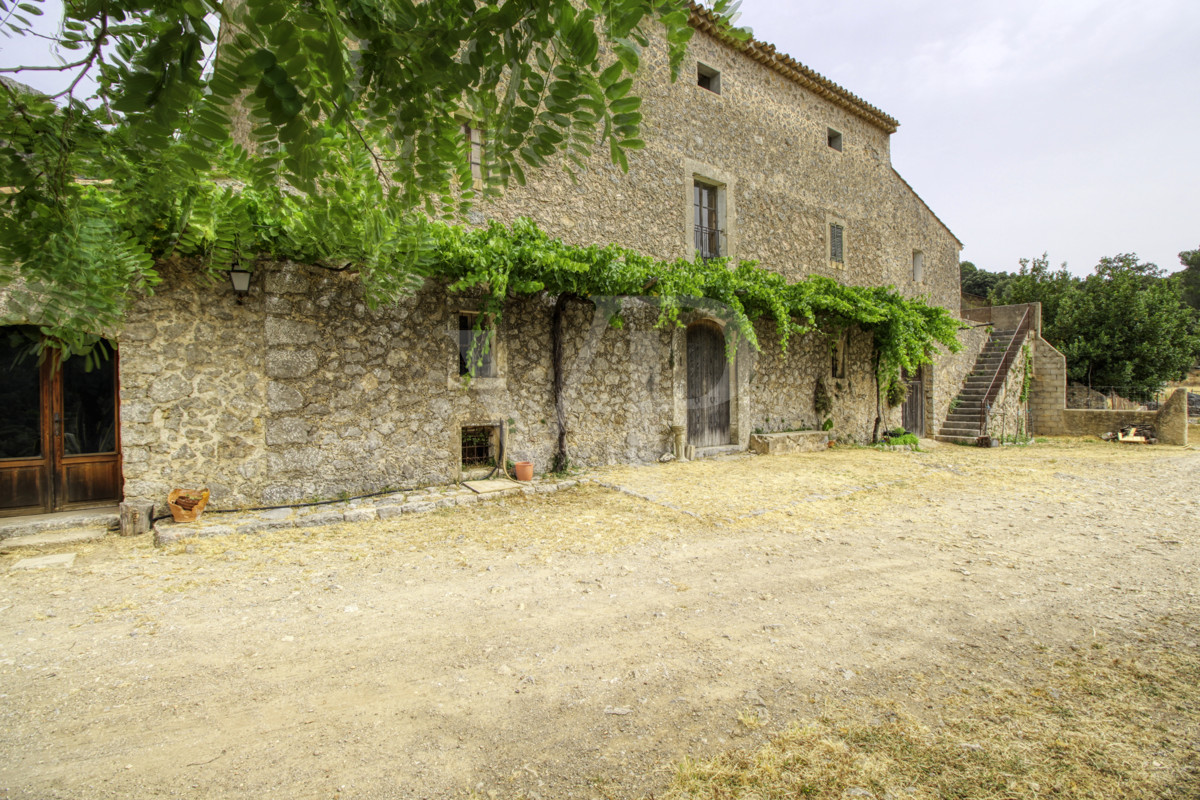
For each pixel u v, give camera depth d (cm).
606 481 586
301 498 550
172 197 140
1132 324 1608
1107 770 190
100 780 187
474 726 219
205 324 510
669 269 441
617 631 304
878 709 230
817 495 634
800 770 191
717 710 230
